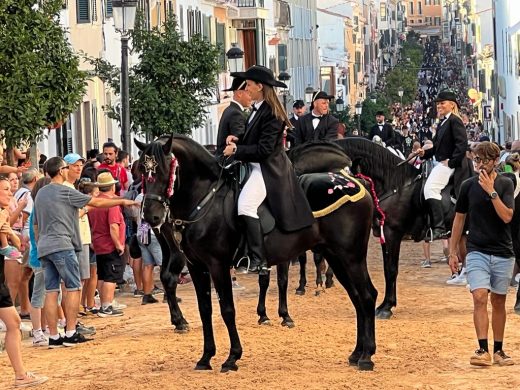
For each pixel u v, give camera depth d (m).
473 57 148.75
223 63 61.84
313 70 101.56
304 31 96.44
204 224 14.90
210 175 15.01
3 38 21.83
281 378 14.70
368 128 89.50
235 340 15.27
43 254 17.86
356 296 15.47
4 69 22.06
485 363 15.14
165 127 32.38
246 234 14.96
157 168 14.54
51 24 22.69
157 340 18.11
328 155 15.95
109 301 21.22
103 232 21.12
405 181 20.23
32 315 18.36
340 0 130.00
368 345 15.27
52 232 17.86
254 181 14.92
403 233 20.19
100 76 32.81
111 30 39.66
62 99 23.03
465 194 15.35
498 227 15.16
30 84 22.02
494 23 92.06
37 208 17.94
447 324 18.72
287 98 53.75
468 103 144.50
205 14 60.16
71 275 18.00
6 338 15.11
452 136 20.42
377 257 30.17
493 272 15.22
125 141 26.88
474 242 15.23
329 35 118.50
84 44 36.75
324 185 15.29
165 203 14.62
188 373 15.25
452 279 24.50
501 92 83.62
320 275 23.22
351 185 15.41
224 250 14.99
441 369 15.12
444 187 20.38
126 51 26.83
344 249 15.32
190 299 23.14
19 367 15.09
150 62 32.41
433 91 166.75
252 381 14.53
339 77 115.56
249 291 23.89
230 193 15.05
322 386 14.16
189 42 32.88
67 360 16.77
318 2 129.62
